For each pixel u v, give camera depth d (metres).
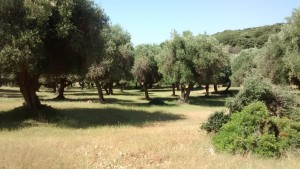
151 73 53.03
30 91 26.14
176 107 40.50
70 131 19.97
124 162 12.04
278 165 11.16
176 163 11.55
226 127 14.53
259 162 11.63
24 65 23.52
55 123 22.84
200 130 19.22
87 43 25.81
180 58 45.56
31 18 23.03
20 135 18.16
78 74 29.45
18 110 25.16
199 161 11.73
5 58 22.16
